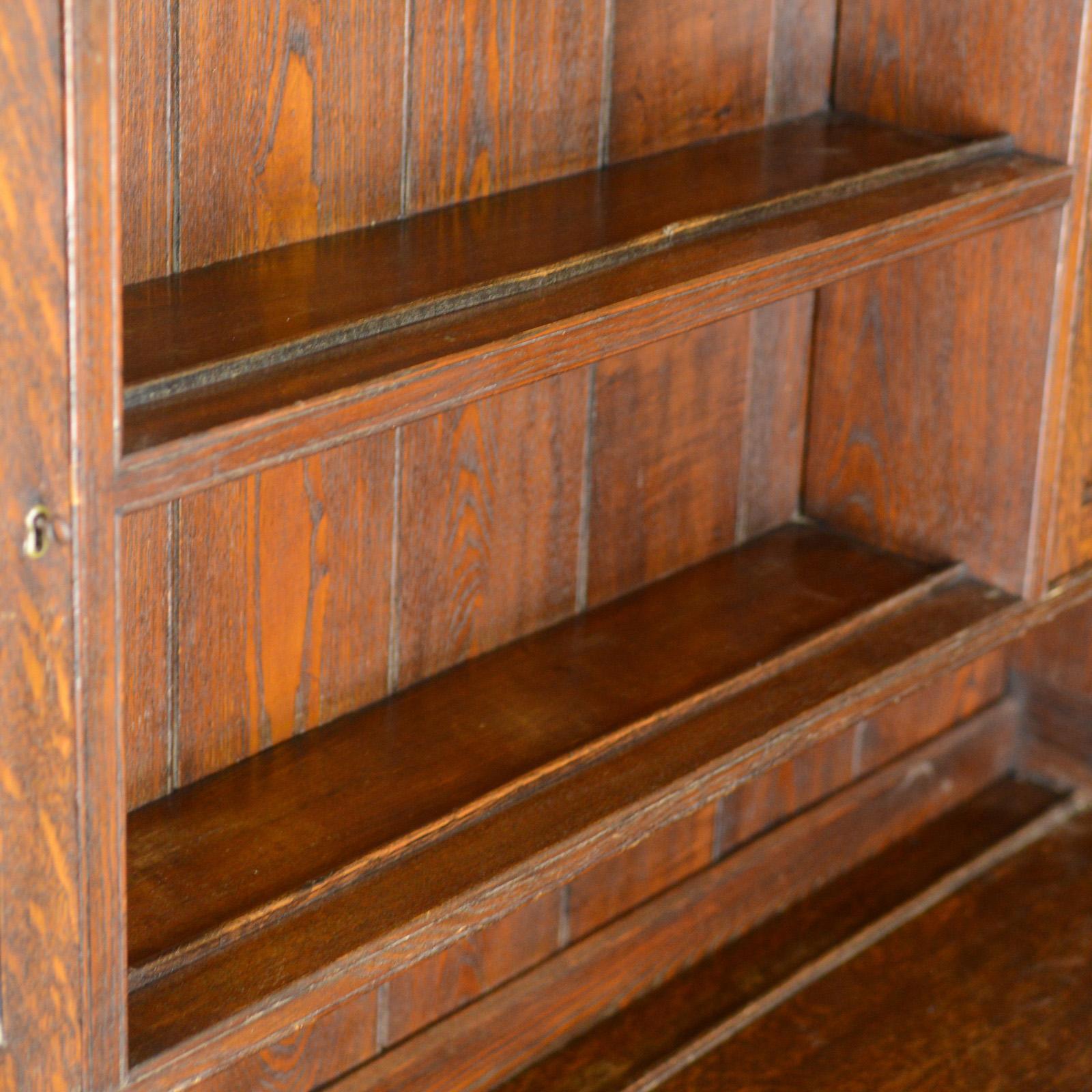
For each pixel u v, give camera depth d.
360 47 1.24
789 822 1.85
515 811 1.31
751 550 1.75
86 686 0.91
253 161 1.20
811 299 1.73
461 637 1.49
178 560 1.23
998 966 1.82
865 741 1.92
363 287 1.15
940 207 1.38
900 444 1.73
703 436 1.66
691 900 1.75
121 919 0.98
